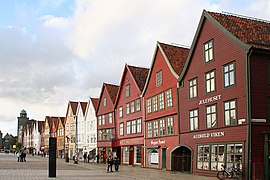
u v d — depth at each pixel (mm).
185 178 28547
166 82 39219
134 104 49188
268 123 26484
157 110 41312
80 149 75750
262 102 26547
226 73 28828
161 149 39938
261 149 26031
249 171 25469
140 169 41031
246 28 29953
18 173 33938
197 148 32250
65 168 44750
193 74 33625
